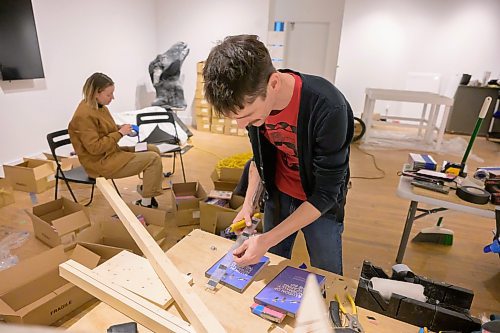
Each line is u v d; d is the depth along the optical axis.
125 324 0.74
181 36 5.62
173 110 5.16
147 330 0.75
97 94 2.43
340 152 0.94
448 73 6.54
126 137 4.02
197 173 3.71
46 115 3.79
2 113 3.31
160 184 2.78
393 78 6.85
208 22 5.43
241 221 1.18
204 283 0.94
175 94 5.27
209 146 4.75
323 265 1.32
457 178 1.87
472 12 6.08
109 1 4.55
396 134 5.93
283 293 0.89
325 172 0.95
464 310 0.92
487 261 2.33
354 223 2.76
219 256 1.06
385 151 4.88
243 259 0.90
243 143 4.97
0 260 2.03
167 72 5.11
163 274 0.84
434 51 6.48
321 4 6.69
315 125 0.92
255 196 1.32
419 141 5.47
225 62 0.70
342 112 0.89
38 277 1.49
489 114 5.91
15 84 3.39
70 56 4.02
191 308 0.70
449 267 2.25
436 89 6.61
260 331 0.79
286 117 0.97
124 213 1.06
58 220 2.06
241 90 0.70
